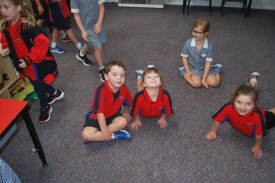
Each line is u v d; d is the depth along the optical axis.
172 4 5.15
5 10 1.45
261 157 1.68
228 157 1.69
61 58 3.00
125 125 1.80
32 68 1.74
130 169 1.60
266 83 2.48
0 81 1.97
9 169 0.96
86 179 1.54
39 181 1.54
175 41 3.46
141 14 4.56
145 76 1.70
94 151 1.74
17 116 1.16
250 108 1.50
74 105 2.20
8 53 1.68
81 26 2.32
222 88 2.41
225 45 3.31
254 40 3.46
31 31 1.57
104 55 3.04
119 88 1.70
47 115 2.01
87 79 2.58
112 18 4.35
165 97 1.77
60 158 1.69
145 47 3.27
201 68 2.44
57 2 2.75
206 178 1.54
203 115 2.07
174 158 1.68
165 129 1.93
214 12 4.66
